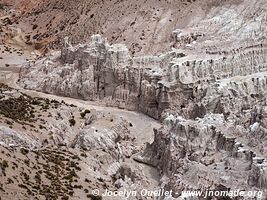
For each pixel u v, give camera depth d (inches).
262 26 4485.7
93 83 4320.9
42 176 2476.6
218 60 4018.2
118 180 2748.5
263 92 3779.5
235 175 2529.5
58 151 2901.1
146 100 4033.0
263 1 4800.7
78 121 3624.5
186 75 3937.0
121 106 4168.3
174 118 3144.7
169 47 4753.9
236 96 3725.4
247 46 4175.7
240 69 4074.8
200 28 4751.5
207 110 3671.3
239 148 2667.3
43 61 4899.1
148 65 4239.7
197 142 2898.6
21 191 2251.5
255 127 2765.7
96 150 3065.9
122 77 4215.1
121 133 3437.5
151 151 3157.0
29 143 2910.9
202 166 2657.5
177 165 2834.6
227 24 4682.6
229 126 2913.4
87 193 2501.2
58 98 4279.0
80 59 4461.1
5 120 3115.2
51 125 3348.9
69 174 2613.2
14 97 3902.6
